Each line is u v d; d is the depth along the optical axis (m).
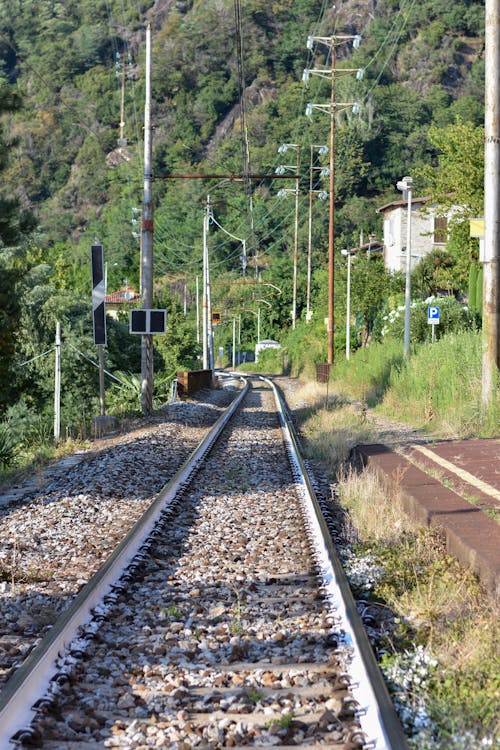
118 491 26.53
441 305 79.31
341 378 80.62
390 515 20.94
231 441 42.44
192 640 12.61
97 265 48.31
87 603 13.60
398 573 15.51
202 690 10.70
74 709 10.12
